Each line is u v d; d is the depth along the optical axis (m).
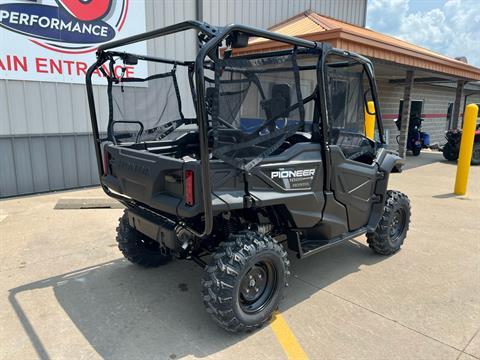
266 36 2.57
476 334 2.81
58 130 6.63
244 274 2.64
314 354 2.56
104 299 3.21
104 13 6.75
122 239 3.61
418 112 16.31
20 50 6.04
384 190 3.95
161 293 3.33
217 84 2.43
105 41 6.85
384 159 4.00
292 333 2.79
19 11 5.92
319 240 3.48
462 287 3.54
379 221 4.00
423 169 10.48
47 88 6.40
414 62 9.28
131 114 3.63
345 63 3.88
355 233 3.70
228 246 2.66
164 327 2.83
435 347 2.65
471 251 4.43
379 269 3.92
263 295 2.90
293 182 2.95
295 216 3.00
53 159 6.67
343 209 3.47
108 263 3.91
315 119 3.20
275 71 2.80
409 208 4.37
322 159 3.18
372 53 7.78
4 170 6.21
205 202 2.35
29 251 4.15
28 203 5.98
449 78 12.92
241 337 2.74
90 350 2.56
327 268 3.93
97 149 3.45
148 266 3.80
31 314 2.96
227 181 2.59
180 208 2.53
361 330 2.84
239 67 2.56
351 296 3.35
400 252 4.39
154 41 7.44
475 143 11.28
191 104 4.60
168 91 3.90
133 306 3.11
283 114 2.87
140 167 2.87
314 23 8.95
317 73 3.01
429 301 3.28
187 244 2.82
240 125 2.62
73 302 3.15
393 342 2.70
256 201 2.67
